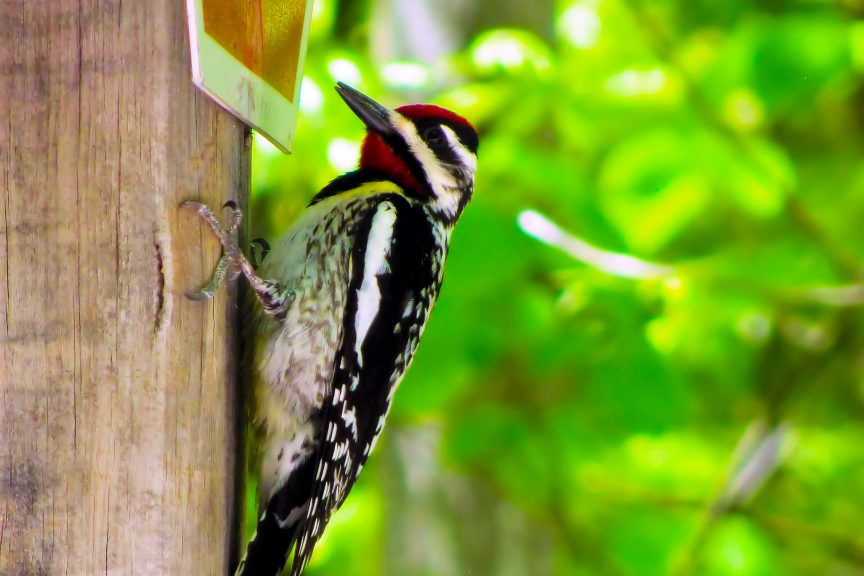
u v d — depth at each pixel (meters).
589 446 11.24
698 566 11.97
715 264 11.20
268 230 10.70
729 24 12.66
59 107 5.88
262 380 6.81
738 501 12.39
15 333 5.84
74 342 5.87
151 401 5.98
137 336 5.95
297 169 10.03
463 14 10.88
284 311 6.81
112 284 5.92
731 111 11.95
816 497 13.17
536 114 10.53
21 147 5.86
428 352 10.04
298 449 6.91
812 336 12.27
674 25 12.55
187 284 6.11
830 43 11.68
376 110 7.99
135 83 5.94
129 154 5.93
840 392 13.19
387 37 11.02
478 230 9.78
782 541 12.73
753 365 12.68
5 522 5.81
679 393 11.01
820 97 12.84
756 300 11.33
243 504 6.68
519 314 10.42
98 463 5.88
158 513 5.99
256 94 6.54
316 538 6.98
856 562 12.79
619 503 12.19
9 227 5.85
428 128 8.06
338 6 11.89
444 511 11.12
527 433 11.07
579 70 11.07
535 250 9.99
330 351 6.91
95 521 5.87
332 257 7.05
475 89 10.28
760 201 11.11
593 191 10.81
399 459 11.23
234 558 6.48
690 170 10.88
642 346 10.76
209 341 6.24
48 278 5.86
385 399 7.48
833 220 12.63
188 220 6.09
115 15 5.91
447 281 9.80
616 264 10.48
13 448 5.83
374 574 11.22
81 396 5.87
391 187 7.70
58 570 5.83
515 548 11.16
